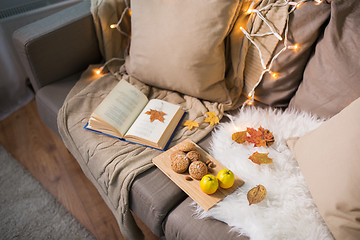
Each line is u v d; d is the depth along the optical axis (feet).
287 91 3.85
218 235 2.68
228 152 3.26
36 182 4.73
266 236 2.54
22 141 5.35
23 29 4.08
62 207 4.42
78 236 4.09
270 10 3.52
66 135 3.73
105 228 4.20
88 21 4.39
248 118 3.58
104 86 4.17
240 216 2.69
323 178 2.65
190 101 4.00
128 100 3.75
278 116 3.60
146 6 3.91
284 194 2.81
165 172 3.10
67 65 4.45
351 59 3.15
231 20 3.62
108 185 3.36
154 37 3.86
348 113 2.75
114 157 3.32
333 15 3.23
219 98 3.96
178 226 2.85
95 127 3.59
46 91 4.22
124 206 3.22
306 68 3.67
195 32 3.62
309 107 3.58
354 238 2.37
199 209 2.86
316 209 2.71
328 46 3.30
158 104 3.73
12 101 5.96
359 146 2.50
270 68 3.73
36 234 4.10
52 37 4.06
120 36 4.67
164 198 3.00
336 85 3.28
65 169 4.93
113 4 4.36
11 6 5.19
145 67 4.01
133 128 3.48
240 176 3.03
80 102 3.92
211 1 3.54
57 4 5.64
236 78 4.03
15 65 5.69
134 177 3.13
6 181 4.73
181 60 3.73
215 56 3.73
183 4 3.67
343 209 2.43
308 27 3.40
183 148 3.25
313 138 2.95
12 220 4.24
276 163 3.08
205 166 3.01
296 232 2.56
